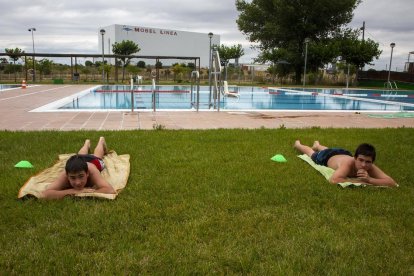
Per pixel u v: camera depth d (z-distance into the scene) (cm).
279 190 356
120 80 3275
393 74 3266
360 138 640
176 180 379
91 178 335
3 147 509
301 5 3291
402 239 259
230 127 771
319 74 3325
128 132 651
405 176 416
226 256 229
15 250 231
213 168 428
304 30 3325
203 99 1819
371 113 1102
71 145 529
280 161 472
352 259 232
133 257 226
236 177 394
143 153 494
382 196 346
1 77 3428
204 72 3562
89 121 823
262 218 289
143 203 312
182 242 246
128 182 372
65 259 221
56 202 309
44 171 386
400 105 1592
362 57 3094
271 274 212
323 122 885
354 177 402
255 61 3925
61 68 4025
